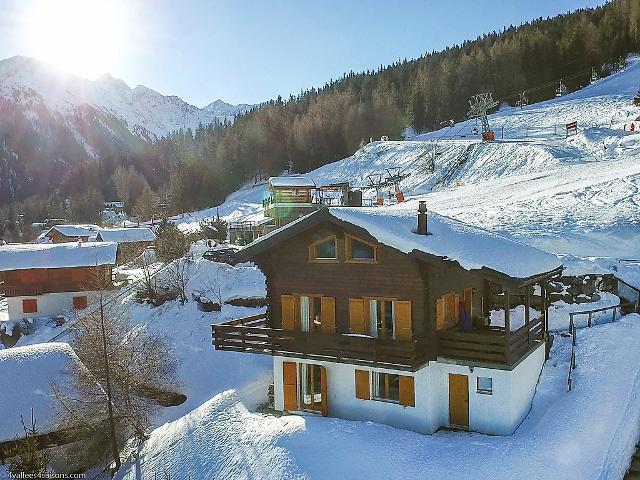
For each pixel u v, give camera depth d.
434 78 140.75
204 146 169.00
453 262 20.41
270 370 33.47
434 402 22.14
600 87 115.81
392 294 22.19
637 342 25.00
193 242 63.81
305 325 24.62
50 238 99.56
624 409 21.11
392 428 21.83
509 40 150.00
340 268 23.38
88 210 164.88
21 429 26.83
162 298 44.81
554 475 17.89
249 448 22.19
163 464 24.61
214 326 26.25
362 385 23.19
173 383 35.25
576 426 20.50
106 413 28.39
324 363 24.06
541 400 23.17
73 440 27.81
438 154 87.75
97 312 35.72
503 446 19.81
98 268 55.75
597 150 66.81
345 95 156.00
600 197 41.59
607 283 29.27
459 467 18.70
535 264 22.86
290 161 139.38
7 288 54.47
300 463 20.02
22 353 31.11
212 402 28.33
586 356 24.70
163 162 194.38
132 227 105.25
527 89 131.00
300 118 155.12
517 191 51.31
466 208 47.12
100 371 30.53
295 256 24.48
